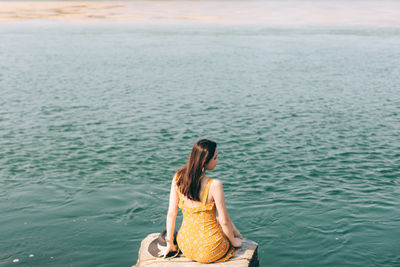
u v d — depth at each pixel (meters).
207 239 4.75
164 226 7.52
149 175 10.20
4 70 26.64
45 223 7.54
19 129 14.24
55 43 42.03
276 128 14.64
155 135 13.79
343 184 9.54
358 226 7.43
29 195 8.83
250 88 21.89
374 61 31.22
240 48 39.34
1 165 10.73
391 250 6.65
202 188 4.68
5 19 68.81
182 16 77.12
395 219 7.70
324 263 6.33
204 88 21.94
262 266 6.28
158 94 20.45
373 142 12.98
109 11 83.94
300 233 7.23
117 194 8.94
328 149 12.29
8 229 7.30
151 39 46.38
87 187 9.33
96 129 14.41
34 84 22.42
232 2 107.06
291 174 10.23
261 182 9.70
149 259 5.03
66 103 18.28
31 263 6.28
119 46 40.38
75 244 6.83
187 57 33.66
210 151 4.57
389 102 18.67
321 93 20.64
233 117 16.22
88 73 26.14
